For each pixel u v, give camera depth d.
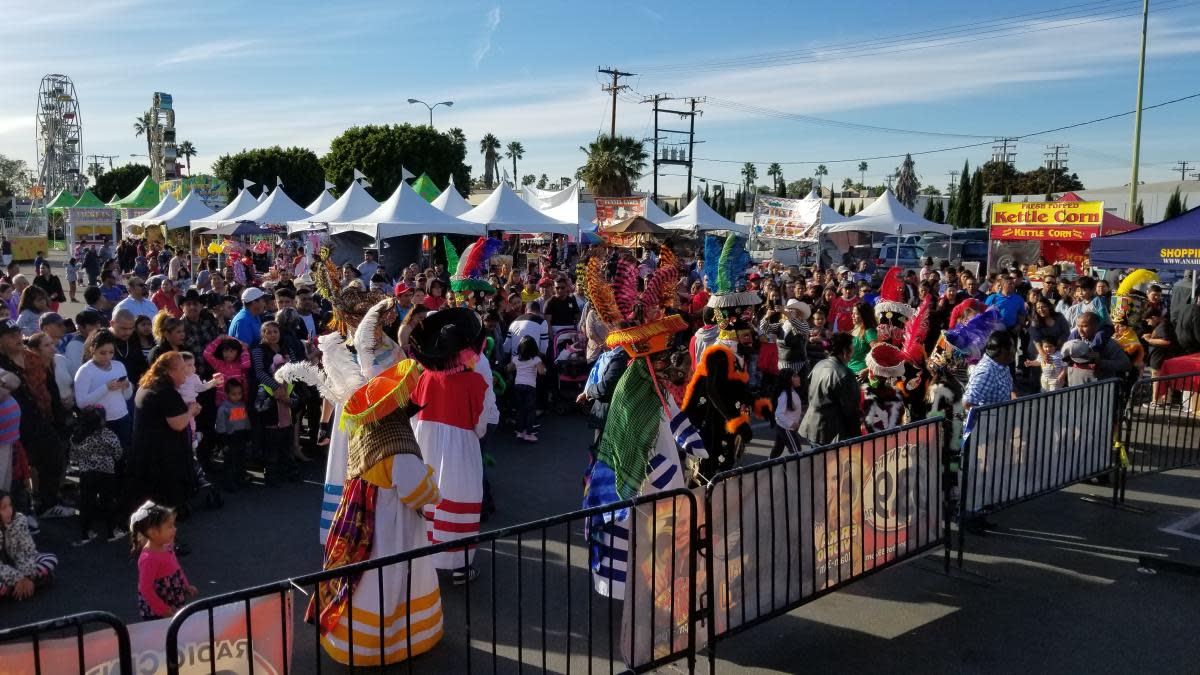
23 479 6.58
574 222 24.06
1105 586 5.65
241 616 3.21
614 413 4.93
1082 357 8.81
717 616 4.32
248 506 7.29
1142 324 11.67
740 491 4.35
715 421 5.70
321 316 11.02
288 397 7.84
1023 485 6.41
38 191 60.91
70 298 25.89
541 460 8.84
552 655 4.67
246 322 8.30
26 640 2.75
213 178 42.84
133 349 8.04
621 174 49.50
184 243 37.00
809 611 5.28
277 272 18.14
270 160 55.59
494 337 10.05
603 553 4.96
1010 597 5.48
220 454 8.90
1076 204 22.31
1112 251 12.38
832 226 24.33
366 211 20.38
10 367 6.65
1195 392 8.24
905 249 31.81
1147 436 7.92
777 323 10.80
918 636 4.93
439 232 18.94
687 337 12.60
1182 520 7.00
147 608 4.71
